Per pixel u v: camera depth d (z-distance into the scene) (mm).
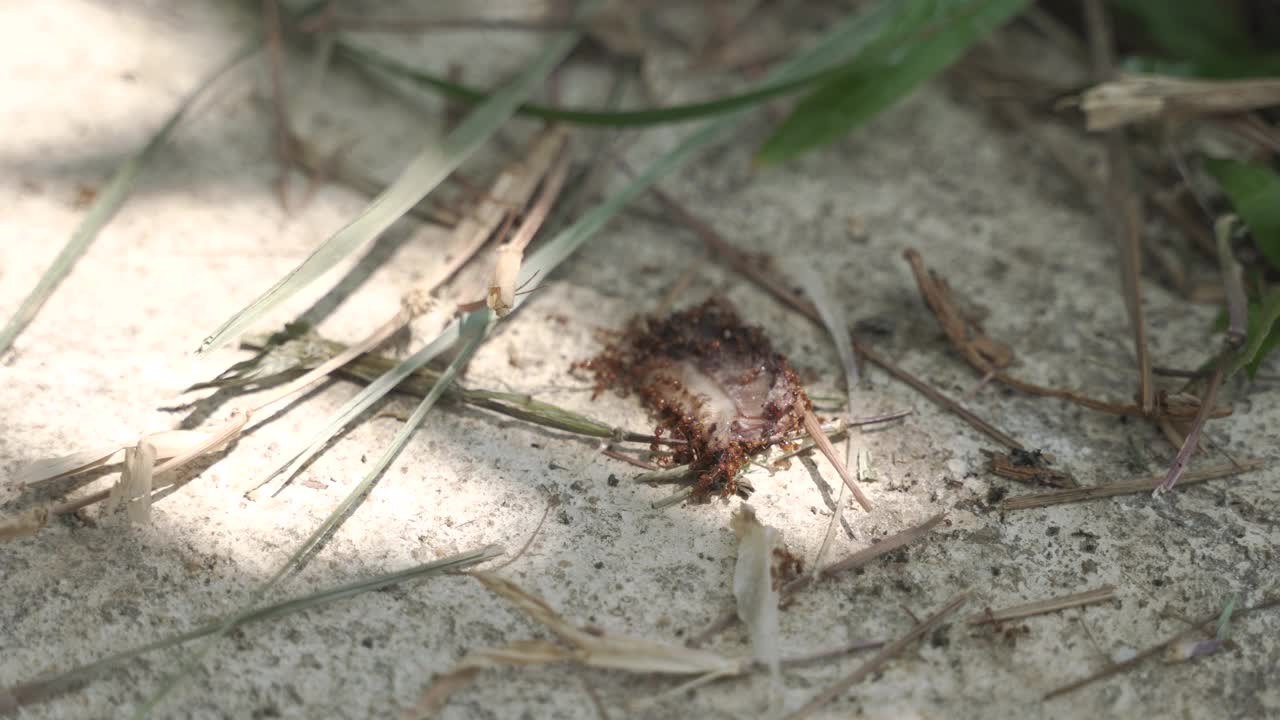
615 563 811
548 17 941
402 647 799
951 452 832
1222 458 831
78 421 826
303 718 791
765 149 870
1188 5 917
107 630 798
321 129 899
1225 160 869
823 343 855
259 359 835
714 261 875
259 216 874
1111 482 827
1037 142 912
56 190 871
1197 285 870
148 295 851
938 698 796
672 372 838
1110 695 797
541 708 792
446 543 813
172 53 912
